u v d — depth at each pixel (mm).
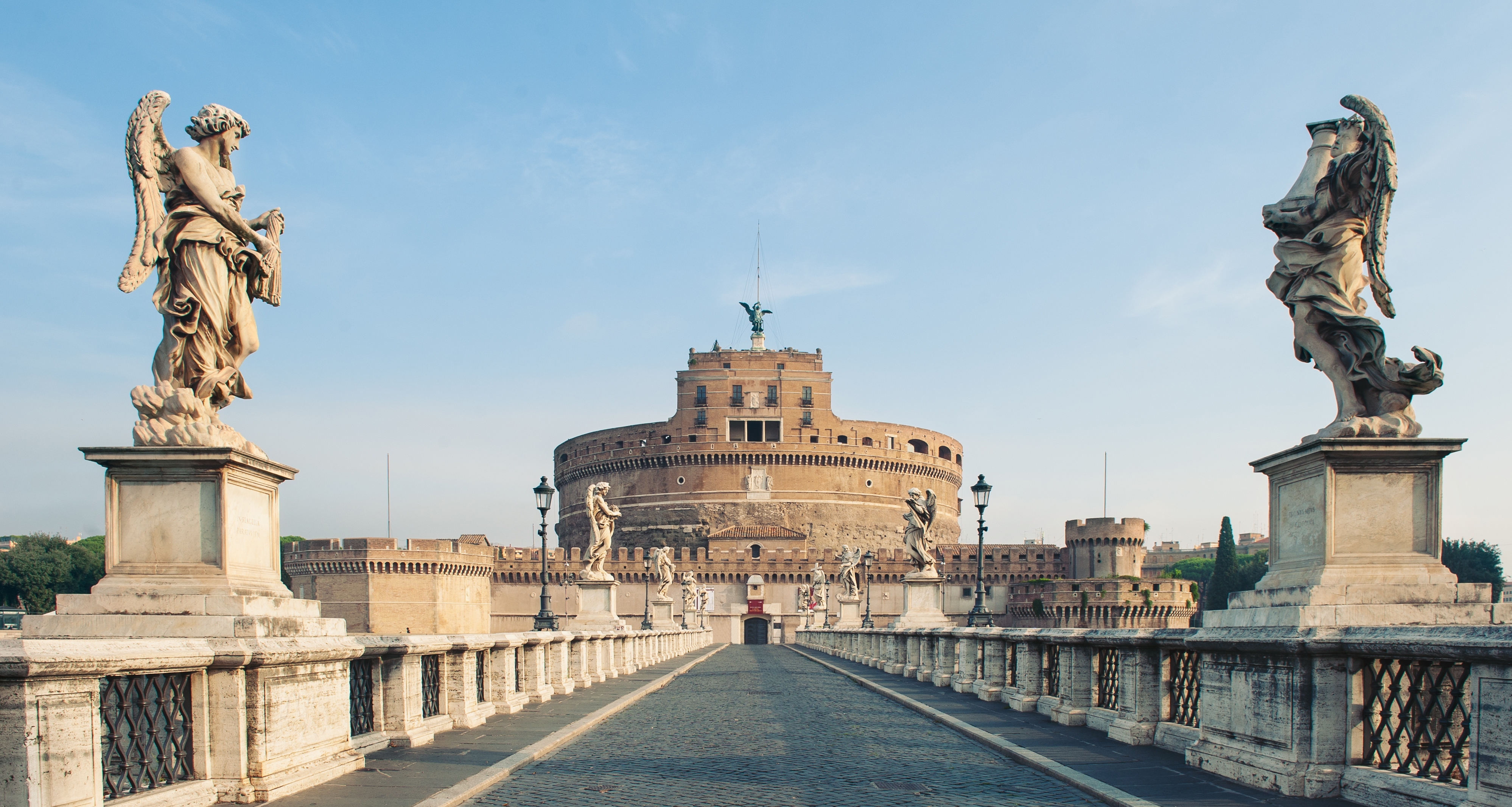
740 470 150125
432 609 119188
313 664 10484
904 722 18281
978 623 31500
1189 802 9406
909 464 158125
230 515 10070
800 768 12656
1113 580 120062
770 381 152875
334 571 119000
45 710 6891
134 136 10156
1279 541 10852
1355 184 10305
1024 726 16328
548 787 11164
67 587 108750
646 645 41938
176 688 8945
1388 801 8539
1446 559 94062
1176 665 13648
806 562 137000
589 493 39062
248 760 9312
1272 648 9617
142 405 10086
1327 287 10391
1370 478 9867
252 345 10914
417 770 11445
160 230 10180
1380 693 9219
